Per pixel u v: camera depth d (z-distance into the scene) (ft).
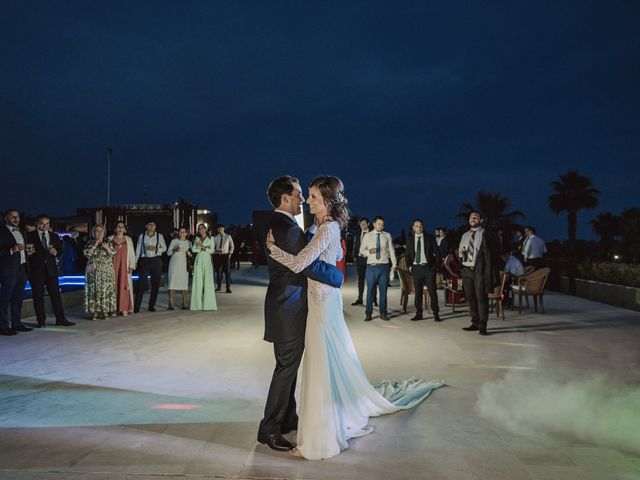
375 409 14.42
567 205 172.45
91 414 14.79
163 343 25.25
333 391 12.75
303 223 16.10
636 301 37.86
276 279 12.58
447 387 17.70
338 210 13.02
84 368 20.26
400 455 12.07
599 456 12.03
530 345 24.95
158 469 11.21
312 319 12.46
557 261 54.85
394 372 19.72
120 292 34.71
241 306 39.65
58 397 16.43
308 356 12.32
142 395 16.66
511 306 38.88
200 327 29.99
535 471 11.23
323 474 11.03
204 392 17.03
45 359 21.80
